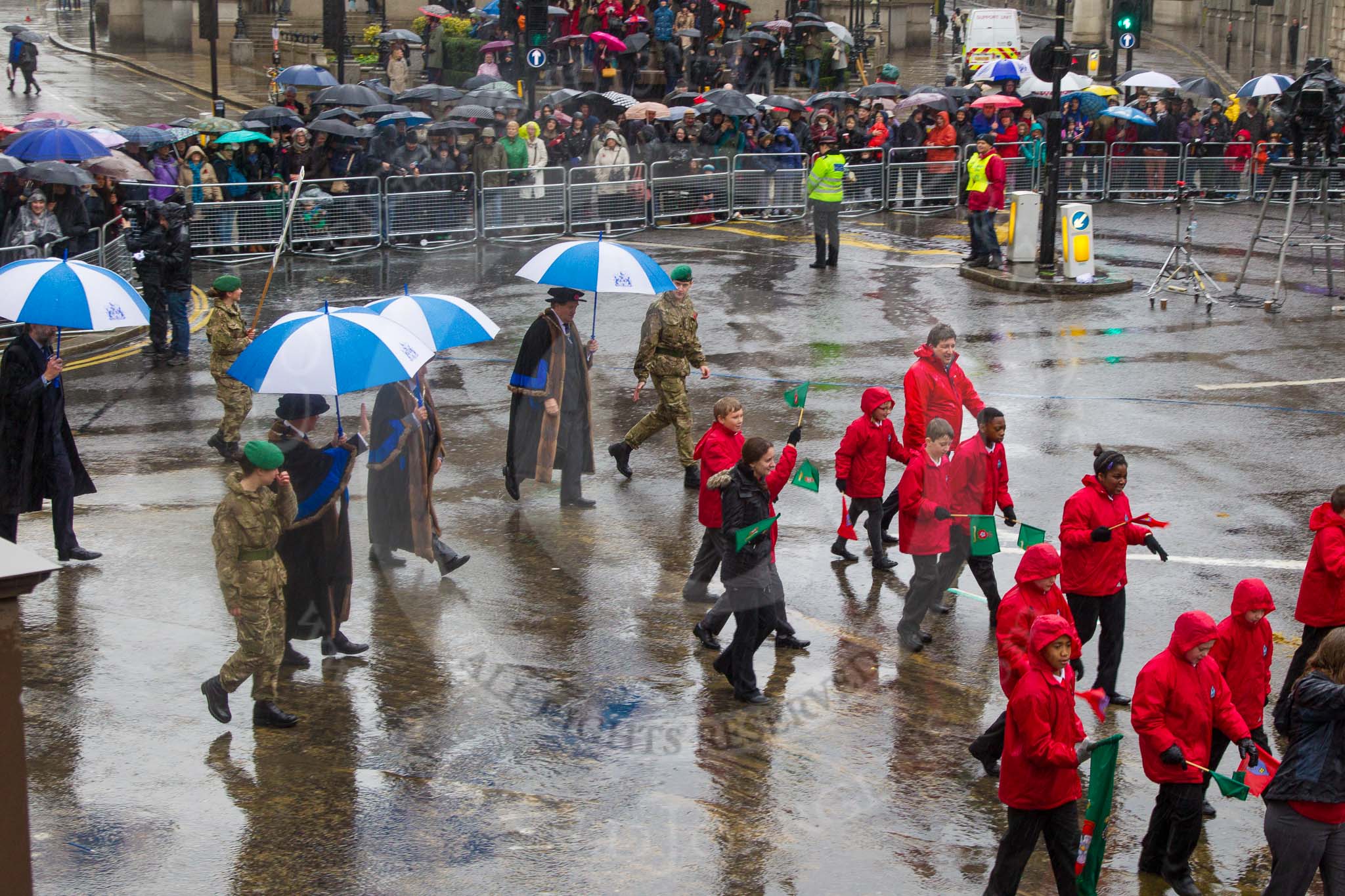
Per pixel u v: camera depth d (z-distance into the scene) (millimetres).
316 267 14109
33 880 5680
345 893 5652
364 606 7297
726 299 19266
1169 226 25234
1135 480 12258
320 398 6648
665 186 22578
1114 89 30953
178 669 7449
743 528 7324
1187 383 15469
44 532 9984
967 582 9859
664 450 12859
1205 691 6594
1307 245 20047
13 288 9352
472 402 13555
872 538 10109
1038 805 6012
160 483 11195
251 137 21469
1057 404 14609
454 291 13031
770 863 6047
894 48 53969
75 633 7848
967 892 6141
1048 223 20328
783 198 24594
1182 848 6516
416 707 6684
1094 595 8211
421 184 13312
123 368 15812
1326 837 6129
